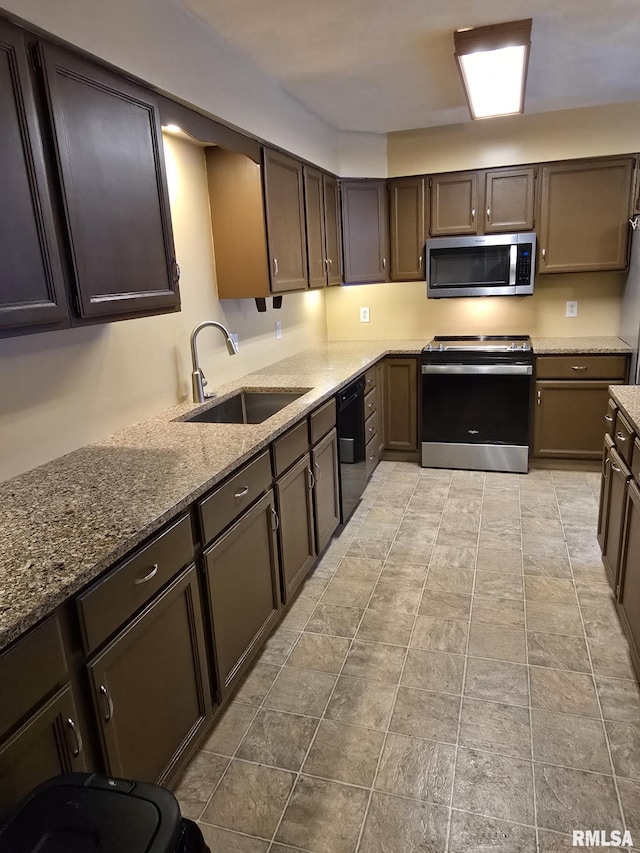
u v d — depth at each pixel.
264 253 2.98
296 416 2.47
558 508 3.58
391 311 4.84
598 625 2.42
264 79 2.90
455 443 4.28
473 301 4.65
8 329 1.44
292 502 2.53
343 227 4.26
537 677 2.13
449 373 4.14
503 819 1.59
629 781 1.69
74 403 2.10
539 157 4.04
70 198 1.61
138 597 1.44
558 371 4.03
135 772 1.46
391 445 4.54
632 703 1.99
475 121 4.04
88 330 2.16
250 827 1.60
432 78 3.06
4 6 1.40
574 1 2.24
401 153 4.27
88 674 1.26
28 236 1.47
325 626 2.49
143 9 1.95
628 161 3.89
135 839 0.92
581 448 4.13
